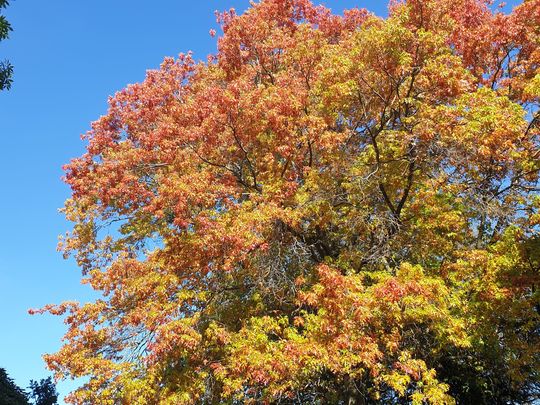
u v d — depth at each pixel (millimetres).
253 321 10805
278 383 9727
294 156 12500
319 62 13234
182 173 13383
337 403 12562
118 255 15180
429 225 12039
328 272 9484
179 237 11430
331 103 11953
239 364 9531
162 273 11727
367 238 12953
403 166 12266
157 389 10656
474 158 11344
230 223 11609
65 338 12062
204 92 14000
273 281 11883
